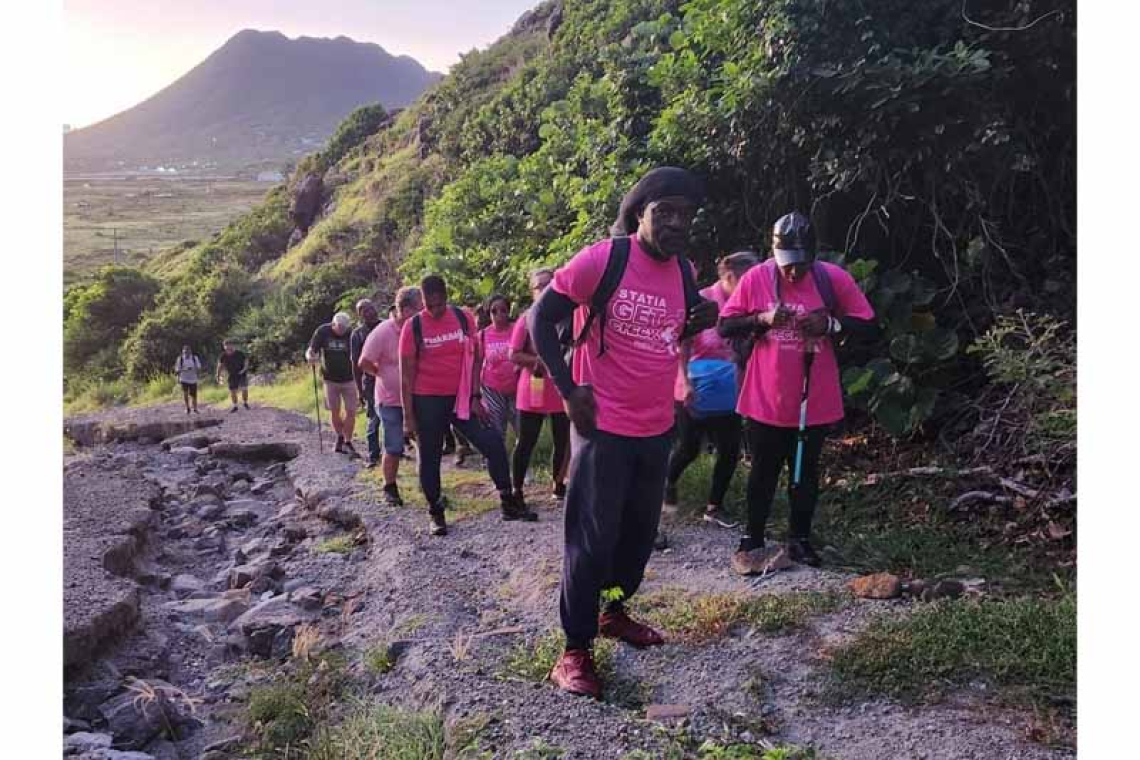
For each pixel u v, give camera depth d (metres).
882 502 6.57
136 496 8.70
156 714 4.54
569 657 4.23
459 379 6.82
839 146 7.87
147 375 29.48
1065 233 7.70
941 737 3.65
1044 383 6.22
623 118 10.68
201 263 38.56
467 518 7.28
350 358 10.55
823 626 4.57
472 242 13.44
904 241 8.03
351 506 7.96
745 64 8.34
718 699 4.10
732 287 6.04
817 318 4.99
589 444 4.07
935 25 7.97
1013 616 4.35
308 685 4.72
